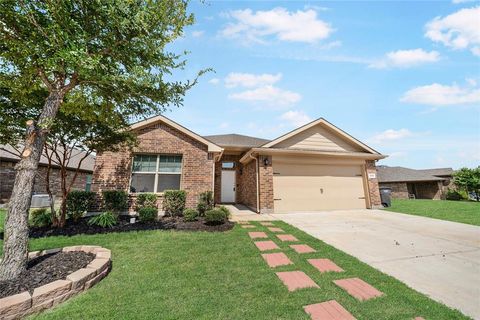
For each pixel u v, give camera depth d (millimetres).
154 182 8852
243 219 8047
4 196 11250
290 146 11055
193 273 3324
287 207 10016
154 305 2477
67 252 3744
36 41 2971
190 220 7090
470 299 2650
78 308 2395
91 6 3209
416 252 4379
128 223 6664
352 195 11023
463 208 10883
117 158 8492
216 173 13992
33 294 2322
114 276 3230
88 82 3717
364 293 2770
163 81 4133
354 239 5336
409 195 23516
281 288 2883
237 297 2666
